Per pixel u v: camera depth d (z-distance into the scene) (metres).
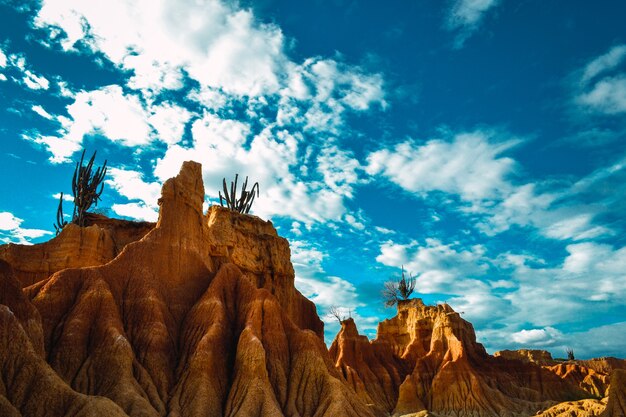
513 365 134.38
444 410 111.88
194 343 70.00
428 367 124.00
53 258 76.38
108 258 81.31
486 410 109.75
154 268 76.00
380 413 96.38
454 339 124.62
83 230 79.88
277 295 105.88
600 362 167.38
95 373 59.56
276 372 71.38
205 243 86.38
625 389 77.56
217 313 73.00
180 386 64.06
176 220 81.38
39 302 63.84
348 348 125.06
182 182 84.38
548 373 132.38
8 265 57.16
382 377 123.88
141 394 59.03
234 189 132.25
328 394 69.19
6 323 51.69
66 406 50.28
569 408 99.44
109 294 67.06
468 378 116.31
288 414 66.75
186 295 77.31
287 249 112.62
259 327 74.81
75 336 61.47
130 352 61.75
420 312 146.12
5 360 50.31
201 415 60.75
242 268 101.56
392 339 149.88
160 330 68.06
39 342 55.94
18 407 48.56
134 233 92.06
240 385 65.88
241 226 107.69
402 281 162.62
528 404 116.56
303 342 75.56
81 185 101.50
